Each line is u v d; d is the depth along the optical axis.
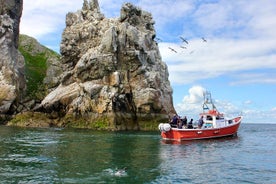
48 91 88.56
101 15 82.56
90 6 85.38
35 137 42.81
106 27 77.44
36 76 103.38
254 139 46.88
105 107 65.19
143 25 79.88
